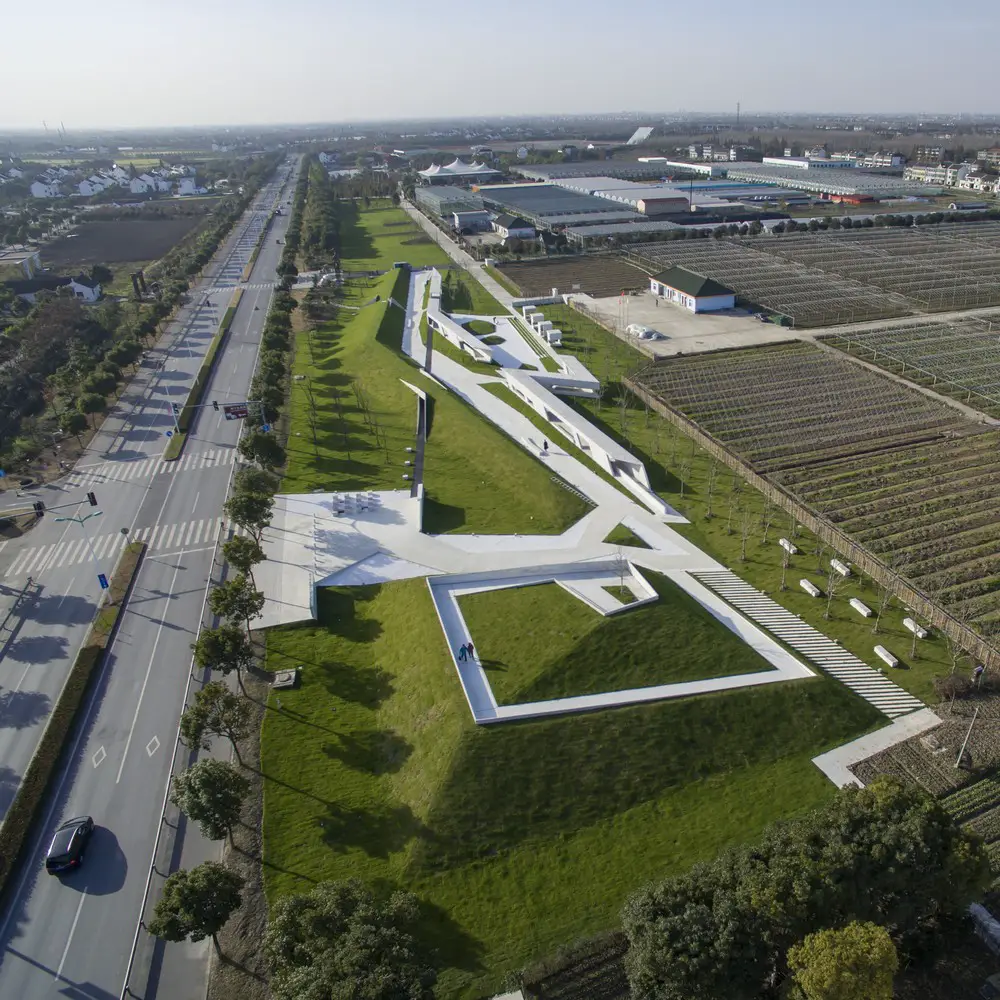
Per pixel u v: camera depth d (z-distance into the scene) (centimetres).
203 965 4172
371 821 4997
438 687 5797
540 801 5022
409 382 12256
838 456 9606
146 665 6425
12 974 4122
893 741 5466
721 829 4850
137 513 8850
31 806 5041
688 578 7419
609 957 4119
